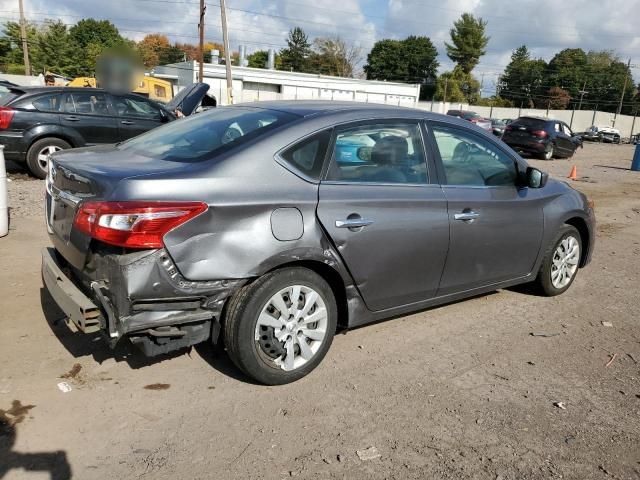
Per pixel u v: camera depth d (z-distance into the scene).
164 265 2.94
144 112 10.62
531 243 4.79
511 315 4.89
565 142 22.19
